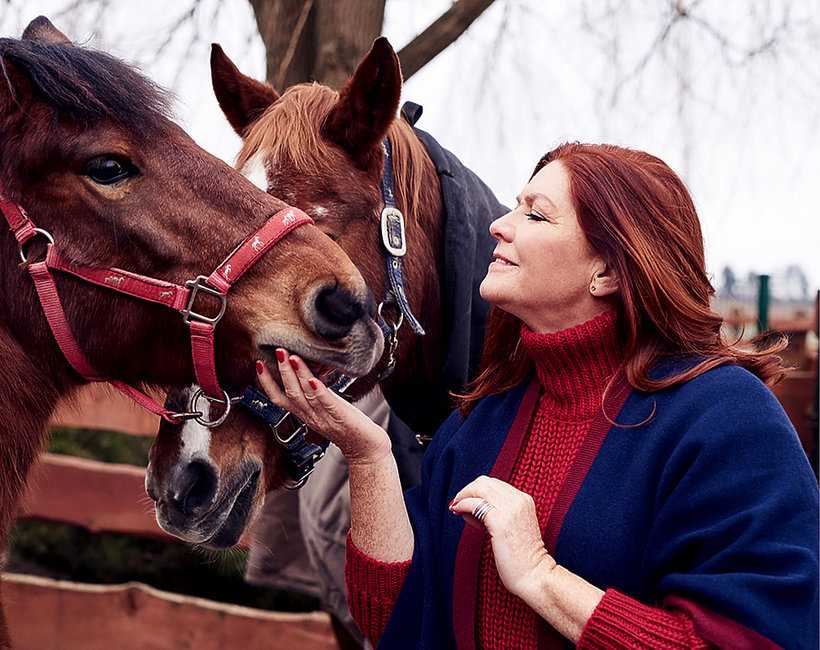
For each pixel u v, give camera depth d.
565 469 1.41
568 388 1.45
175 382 1.58
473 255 2.06
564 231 1.41
